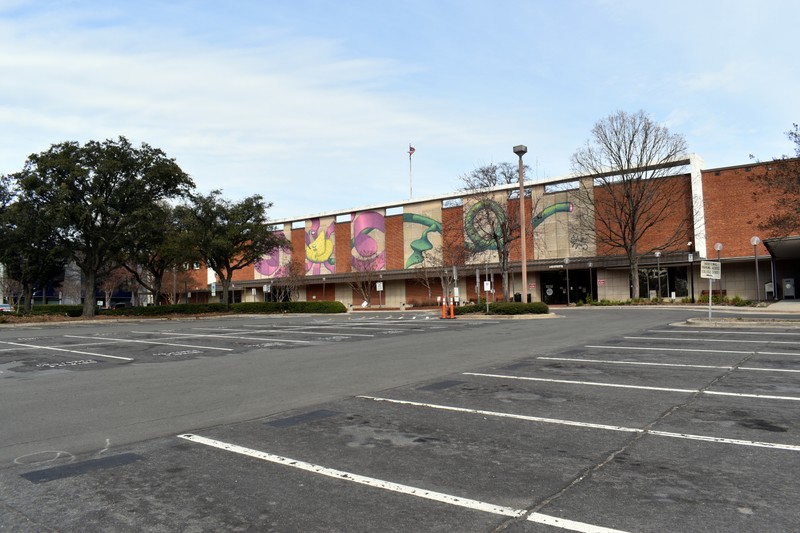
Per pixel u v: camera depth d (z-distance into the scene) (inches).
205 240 1828.2
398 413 291.6
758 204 1621.6
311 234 2554.1
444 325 1007.6
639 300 1622.8
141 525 156.6
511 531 147.6
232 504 170.9
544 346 592.7
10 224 1556.3
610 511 158.6
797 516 152.3
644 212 1659.7
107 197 1593.3
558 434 242.2
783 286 1581.0
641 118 1664.6
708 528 146.0
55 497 179.2
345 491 180.1
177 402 335.3
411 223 2260.1
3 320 1450.5
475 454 216.8
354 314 1784.0
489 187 1720.0
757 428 242.7
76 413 309.0
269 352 611.5
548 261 1879.9
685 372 393.1
